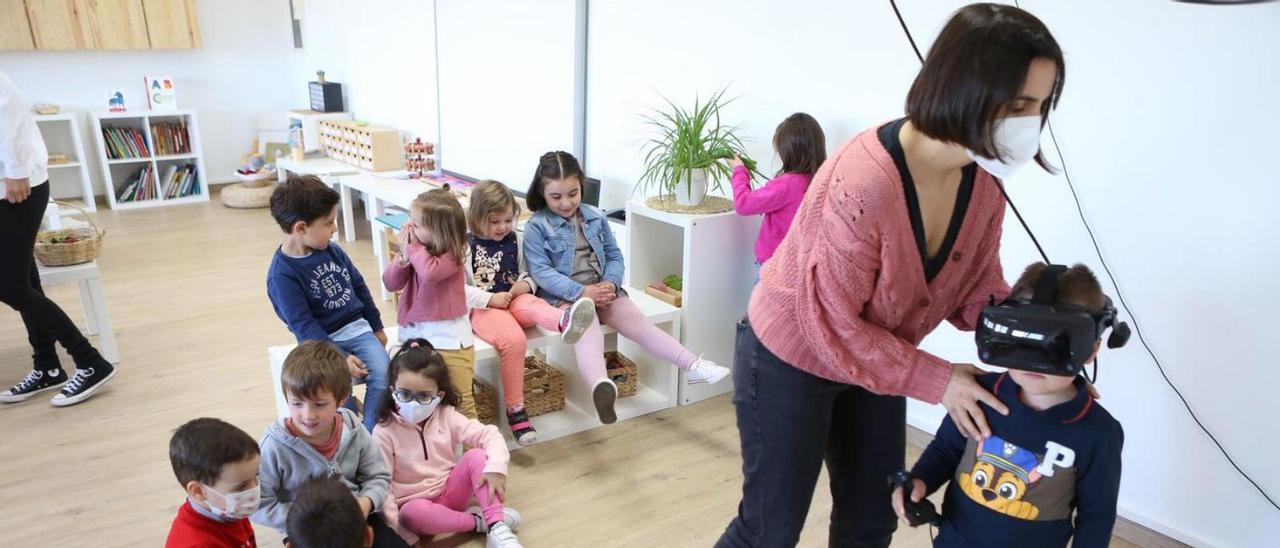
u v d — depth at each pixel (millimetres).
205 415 2568
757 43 2711
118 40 5406
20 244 2471
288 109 6449
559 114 3680
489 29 4074
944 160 955
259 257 4402
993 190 1064
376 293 3887
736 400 1280
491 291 2473
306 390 1603
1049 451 1138
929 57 881
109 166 5539
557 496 2135
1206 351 1787
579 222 2553
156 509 2055
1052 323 1000
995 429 1176
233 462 1454
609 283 2480
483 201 2418
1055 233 2023
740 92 2814
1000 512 1190
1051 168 950
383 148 4941
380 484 1785
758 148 2795
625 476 2244
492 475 1879
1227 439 1787
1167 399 1877
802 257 1058
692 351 2695
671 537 1957
